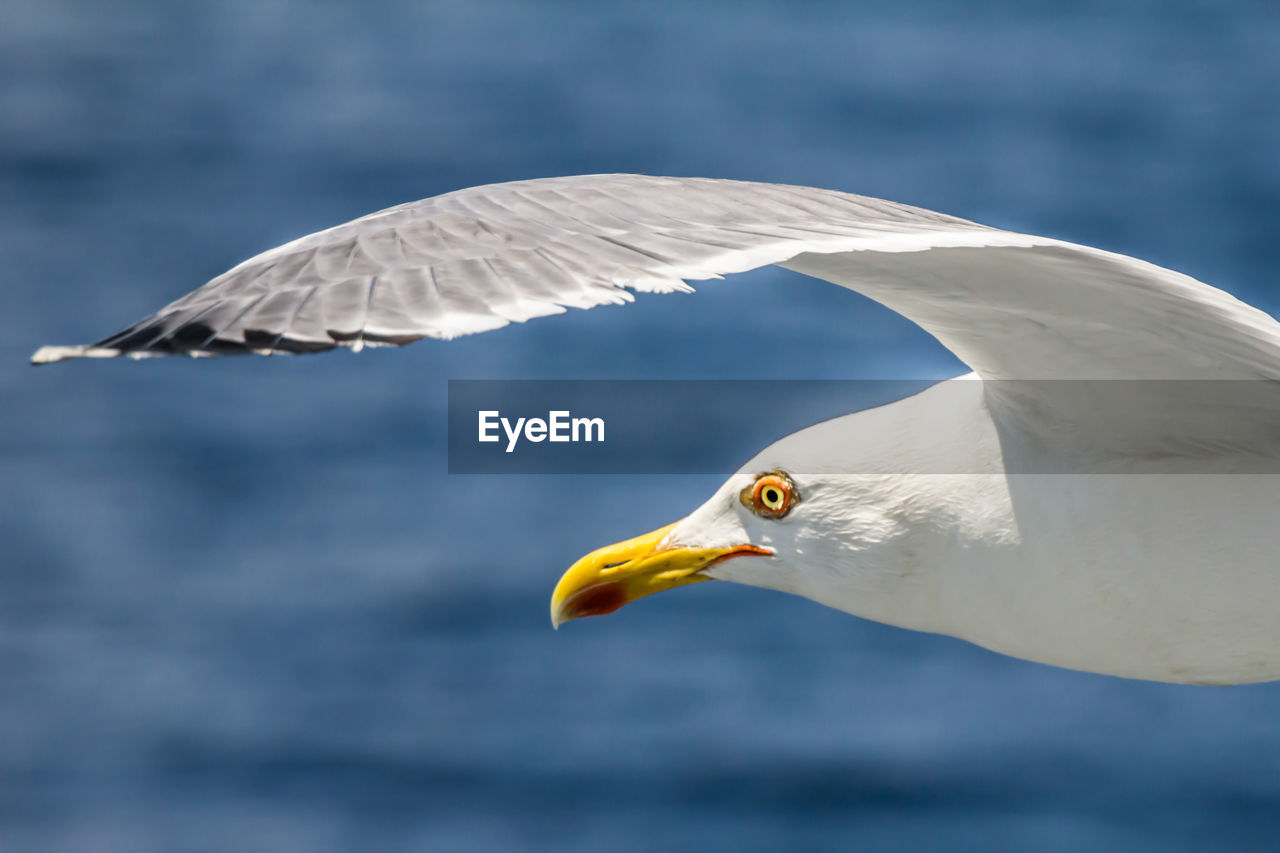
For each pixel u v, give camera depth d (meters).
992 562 4.62
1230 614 4.40
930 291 3.72
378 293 2.51
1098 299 3.68
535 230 2.82
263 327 2.38
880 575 4.86
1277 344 3.61
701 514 5.28
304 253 2.70
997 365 4.20
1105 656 4.61
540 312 2.45
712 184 3.44
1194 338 3.83
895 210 3.67
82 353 2.30
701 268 2.68
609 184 3.26
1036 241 3.24
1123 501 4.39
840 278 3.67
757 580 5.14
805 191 3.64
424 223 2.85
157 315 2.44
